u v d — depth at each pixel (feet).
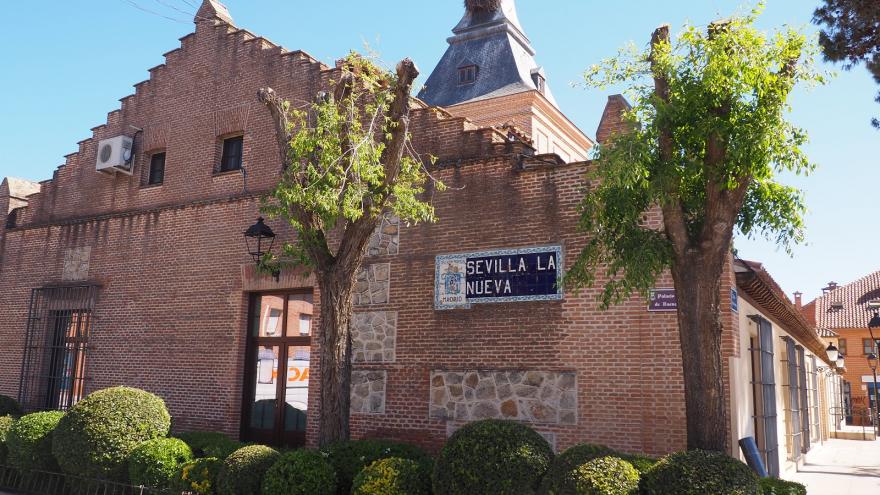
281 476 26.43
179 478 29.71
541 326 34.86
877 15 35.99
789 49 23.27
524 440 24.82
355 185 29.43
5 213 59.21
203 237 47.88
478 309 36.68
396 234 39.88
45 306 54.13
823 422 88.17
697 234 25.39
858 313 159.33
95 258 52.90
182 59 52.34
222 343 45.27
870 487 41.39
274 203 44.29
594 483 21.89
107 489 32.27
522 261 35.94
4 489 35.78
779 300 40.96
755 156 22.31
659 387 31.73
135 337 49.32
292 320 43.86
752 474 21.62
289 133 32.42
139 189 52.31
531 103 85.35
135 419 33.37
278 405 43.21
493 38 97.91
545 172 36.24
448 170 39.01
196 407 45.39
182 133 51.08
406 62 30.91
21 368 53.83
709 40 23.91
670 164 23.86
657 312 32.32
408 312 38.63
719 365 23.76
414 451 30.45
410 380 37.88
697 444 23.32
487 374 35.78
